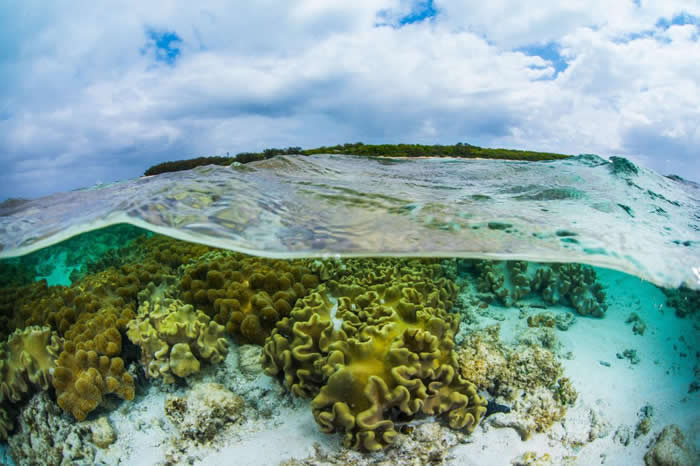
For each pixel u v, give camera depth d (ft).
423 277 4.50
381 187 6.14
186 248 6.01
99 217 4.61
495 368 3.58
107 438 3.28
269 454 3.04
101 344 3.57
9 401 3.73
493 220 4.81
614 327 4.88
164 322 3.44
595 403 3.82
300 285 4.23
